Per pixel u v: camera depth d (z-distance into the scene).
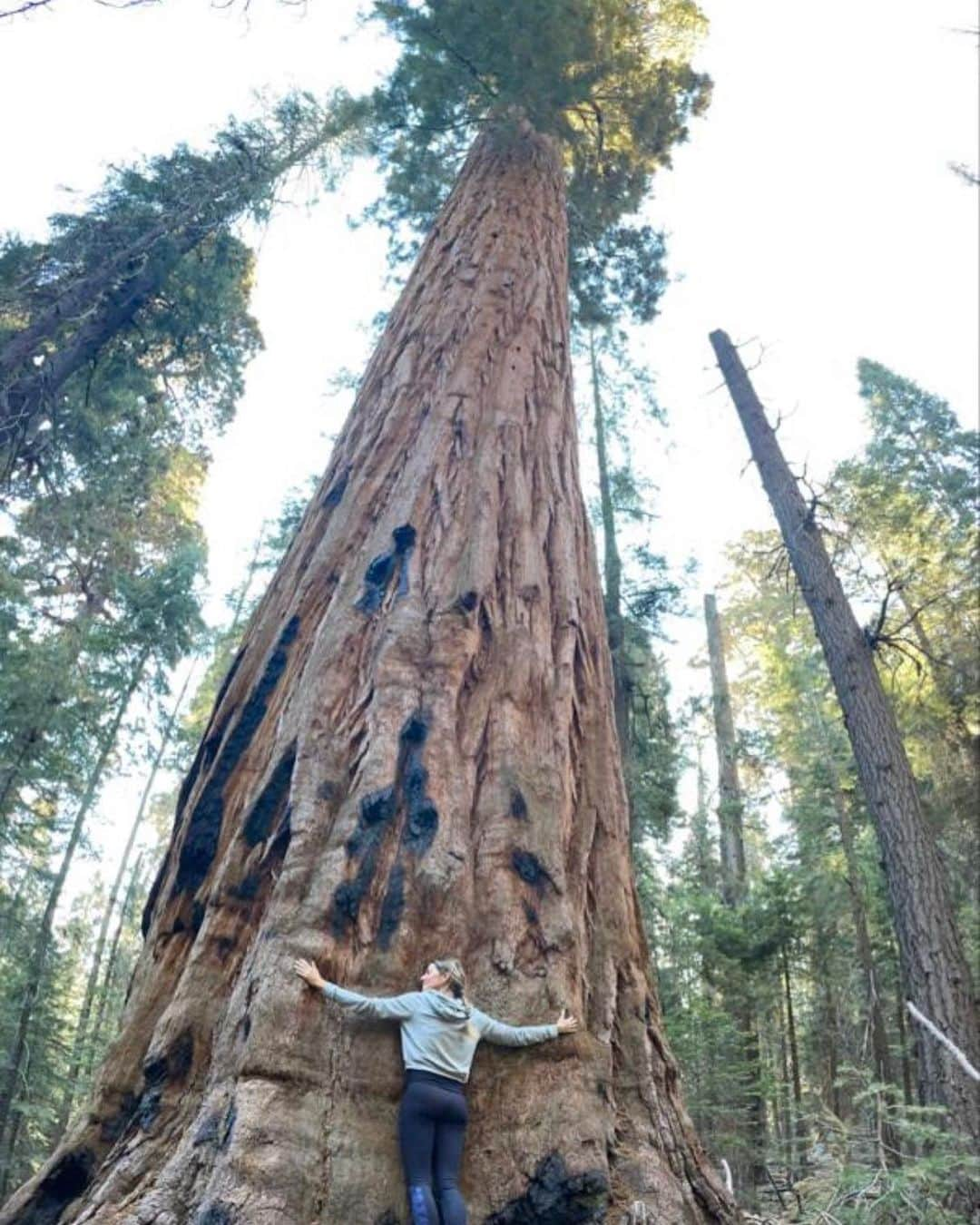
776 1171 13.16
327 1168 3.19
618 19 13.80
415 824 4.15
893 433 23.22
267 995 3.54
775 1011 21.22
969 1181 7.49
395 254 17.55
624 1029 4.10
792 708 22.44
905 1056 15.77
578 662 5.45
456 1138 3.36
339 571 5.56
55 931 20.86
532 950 3.93
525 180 10.05
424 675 4.74
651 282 18.33
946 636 19.33
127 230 15.98
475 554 5.39
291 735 4.54
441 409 6.44
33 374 15.23
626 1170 3.52
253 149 17.27
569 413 7.28
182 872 4.57
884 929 18.72
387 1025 3.59
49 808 18.73
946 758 18.09
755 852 31.23
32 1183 3.57
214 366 20.27
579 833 4.66
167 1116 3.54
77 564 20.62
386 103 14.34
